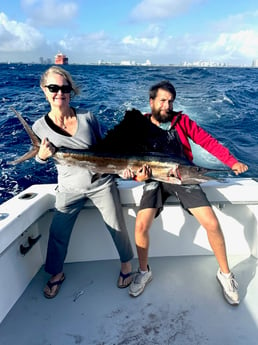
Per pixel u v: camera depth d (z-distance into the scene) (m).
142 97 12.01
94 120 2.06
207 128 8.10
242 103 11.96
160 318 1.83
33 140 1.98
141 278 2.04
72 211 2.03
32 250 2.22
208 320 1.80
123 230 2.06
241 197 2.24
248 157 6.05
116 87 15.27
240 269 2.26
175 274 2.23
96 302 1.97
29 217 1.94
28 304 1.96
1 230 1.66
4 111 8.97
